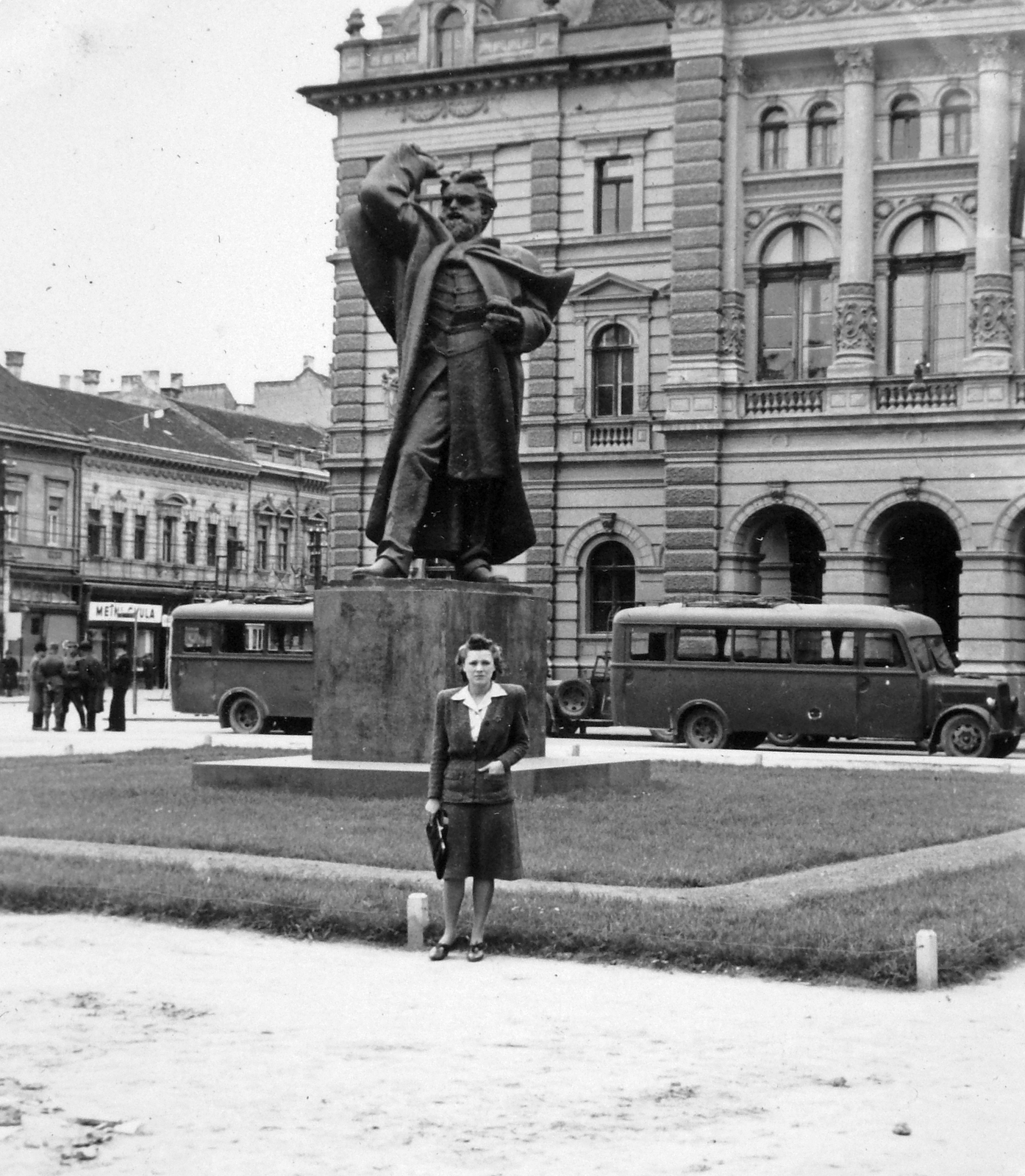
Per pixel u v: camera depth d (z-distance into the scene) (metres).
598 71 59.69
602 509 59.75
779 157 55.47
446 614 23.52
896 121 53.94
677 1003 12.37
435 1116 9.48
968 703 42.41
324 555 123.69
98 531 101.25
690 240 55.66
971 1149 8.95
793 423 53.94
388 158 24.48
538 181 60.69
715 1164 8.69
